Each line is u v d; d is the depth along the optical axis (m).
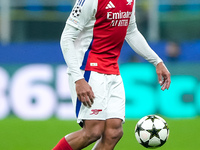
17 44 44.66
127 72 38.47
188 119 36.94
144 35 45.75
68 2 46.91
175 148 26.56
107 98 17.55
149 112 38.56
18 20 46.31
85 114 17.16
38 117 38.53
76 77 16.77
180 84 39.06
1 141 28.75
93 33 17.19
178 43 45.47
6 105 38.69
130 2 17.52
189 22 47.69
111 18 17.02
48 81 38.62
